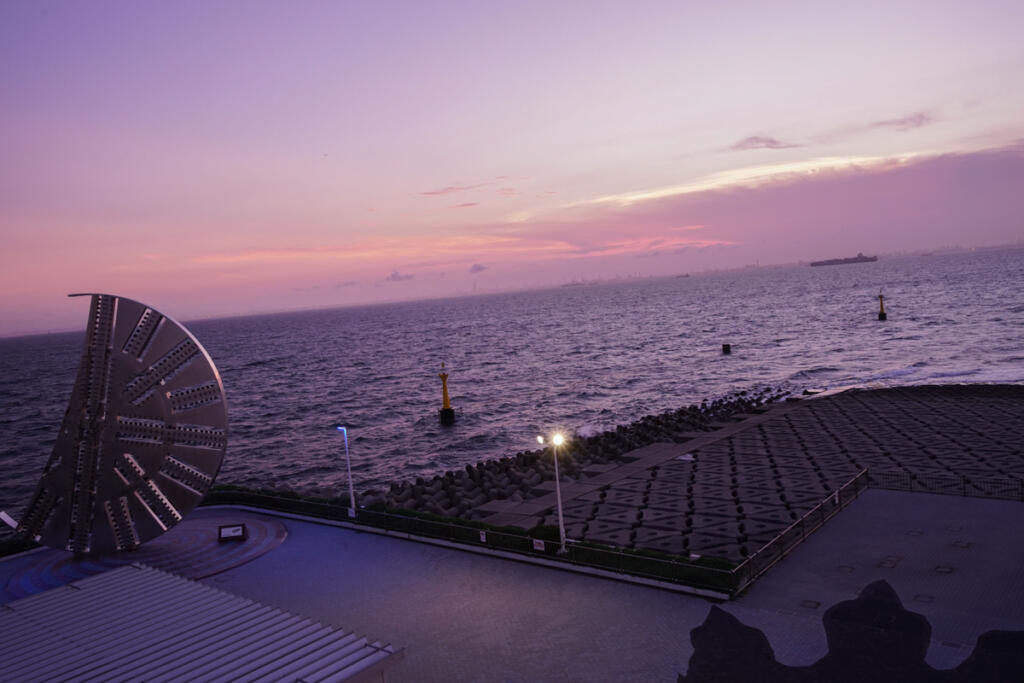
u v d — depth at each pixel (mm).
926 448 45125
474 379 121500
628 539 31406
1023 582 23281
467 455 69125
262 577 29078
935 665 18797
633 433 56938
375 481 62188
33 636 18922
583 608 23984
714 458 46375
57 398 146250
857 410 60344
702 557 26625
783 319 184125
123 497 31938
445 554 30375
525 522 34875
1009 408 56031
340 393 117562
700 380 100188
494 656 21109
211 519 37875
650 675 19375
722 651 20375
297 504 37906
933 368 90125
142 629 19172
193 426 31516
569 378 113250
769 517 33062
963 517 29906
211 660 17297
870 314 172750
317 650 17656
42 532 32406
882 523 29969
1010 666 18500
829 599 23125
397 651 17281
